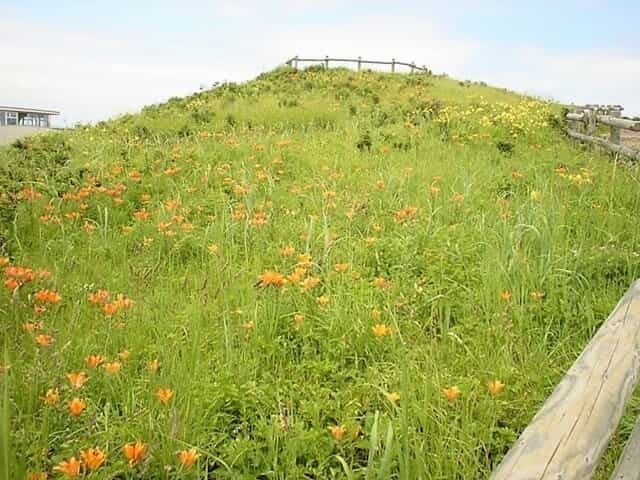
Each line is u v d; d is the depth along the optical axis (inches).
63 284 166.4
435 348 127.3
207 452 88.9
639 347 84.0
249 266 183.2
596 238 199.9
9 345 122.0
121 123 594.2
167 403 97.3
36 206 236.8
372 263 182.9
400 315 146.4
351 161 337.1
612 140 403.9
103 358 110.7
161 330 136.3
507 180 285.1
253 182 281.9
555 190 261.0
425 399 98.6
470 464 90.0
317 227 212.2
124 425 98.0
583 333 137.4
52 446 96.1
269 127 493.0
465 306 148.4
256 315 137.2
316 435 95.7
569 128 537.0
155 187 281.7
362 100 661.3
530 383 113.7
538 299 147.5
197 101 720.3
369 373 117.0
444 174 300.0
